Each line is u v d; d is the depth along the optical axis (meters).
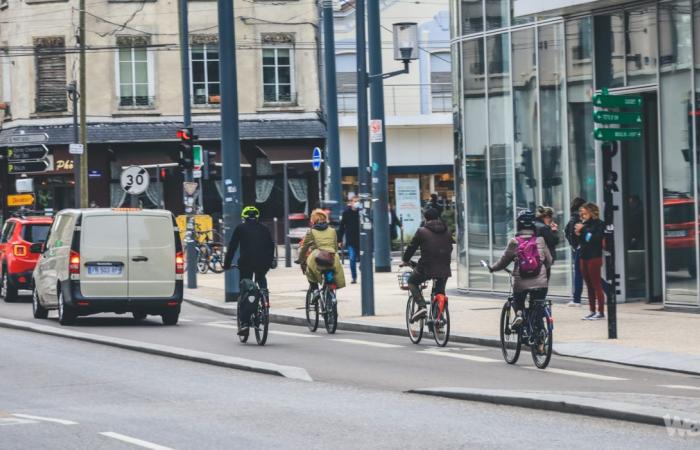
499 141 63.03
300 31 119.44
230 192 64.94
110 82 117.81
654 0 53.62
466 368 37.69
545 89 59.88
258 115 118.38
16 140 110.19
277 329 52.66
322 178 119.44
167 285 54.22
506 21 62.22
